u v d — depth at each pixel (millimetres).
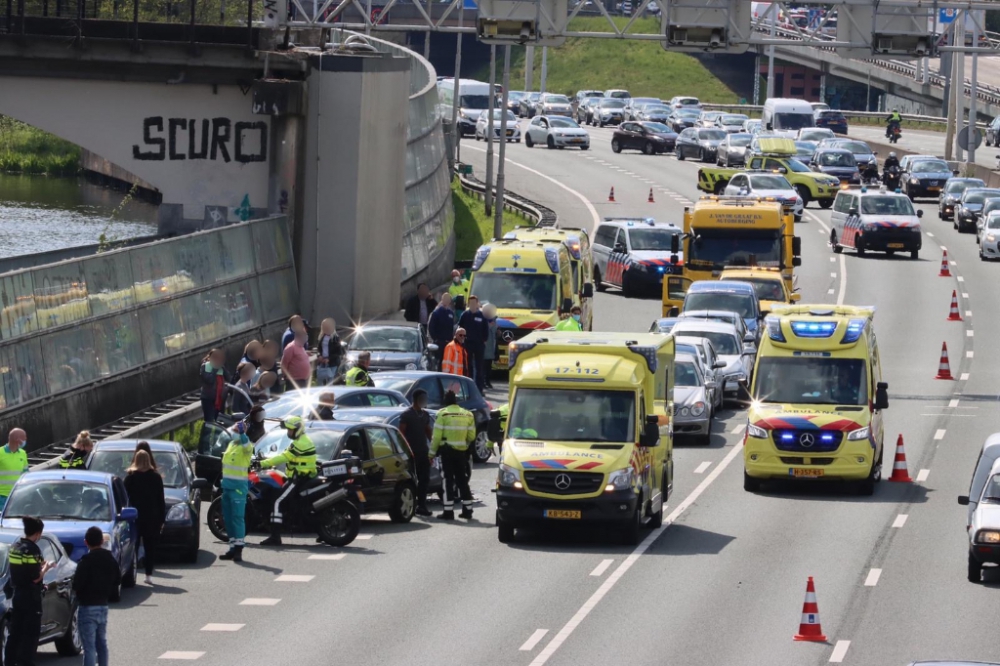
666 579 66000
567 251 138125
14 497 61812
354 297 134500
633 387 75375
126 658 52344
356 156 133125
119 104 132250
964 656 53594
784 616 59438
